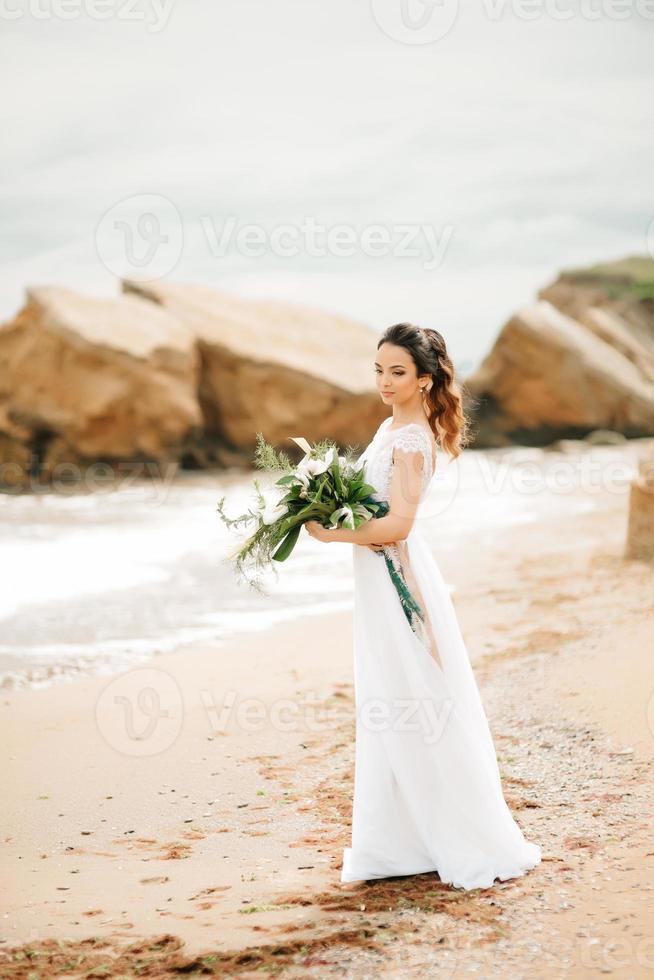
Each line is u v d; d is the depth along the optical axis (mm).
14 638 8141
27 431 21750
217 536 14094
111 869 3908
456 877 3561
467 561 11047
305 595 9773
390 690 3674
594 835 3893
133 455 21953
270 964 2994
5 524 15555
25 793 4820
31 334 21906
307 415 23453
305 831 4266
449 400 3844
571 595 8609
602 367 26547
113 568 11477
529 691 5887
